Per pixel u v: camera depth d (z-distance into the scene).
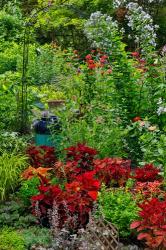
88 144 7.74
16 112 9.57
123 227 5.68
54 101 9.89
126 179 6.57
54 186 6.09
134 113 8.99
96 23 10.20
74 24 16.75
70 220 5.76
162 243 5.15
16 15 17.11
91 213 5.82
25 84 10.32
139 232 5.55
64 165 6.91
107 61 9.52
